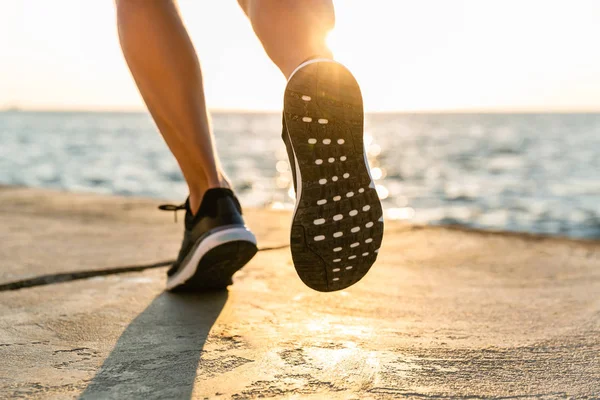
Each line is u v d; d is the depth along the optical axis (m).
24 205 3.14
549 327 1.15
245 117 150.75
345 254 1.01
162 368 0.91
